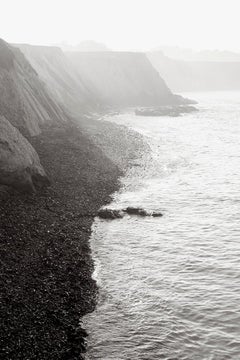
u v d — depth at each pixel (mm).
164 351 21516
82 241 33125
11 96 51156
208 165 56969
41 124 57438
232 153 63844
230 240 33969
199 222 37781
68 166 47812
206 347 21766
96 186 44938
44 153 48562
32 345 20734
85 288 26578
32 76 66875
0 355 19719
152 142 71000
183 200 43281
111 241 33875
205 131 82938
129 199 43250
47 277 26922
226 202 42594
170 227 36719
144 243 33688
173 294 26469
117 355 21234
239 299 25734
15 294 24438
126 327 23328
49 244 31250
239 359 20828
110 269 29531
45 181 41406
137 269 29609
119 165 53719
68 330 22328
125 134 73438
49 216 36031
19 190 38156
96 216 38500
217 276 28516
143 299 25922
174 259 31016
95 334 22656
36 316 22922
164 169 54406
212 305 25188
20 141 40688
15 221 33344
